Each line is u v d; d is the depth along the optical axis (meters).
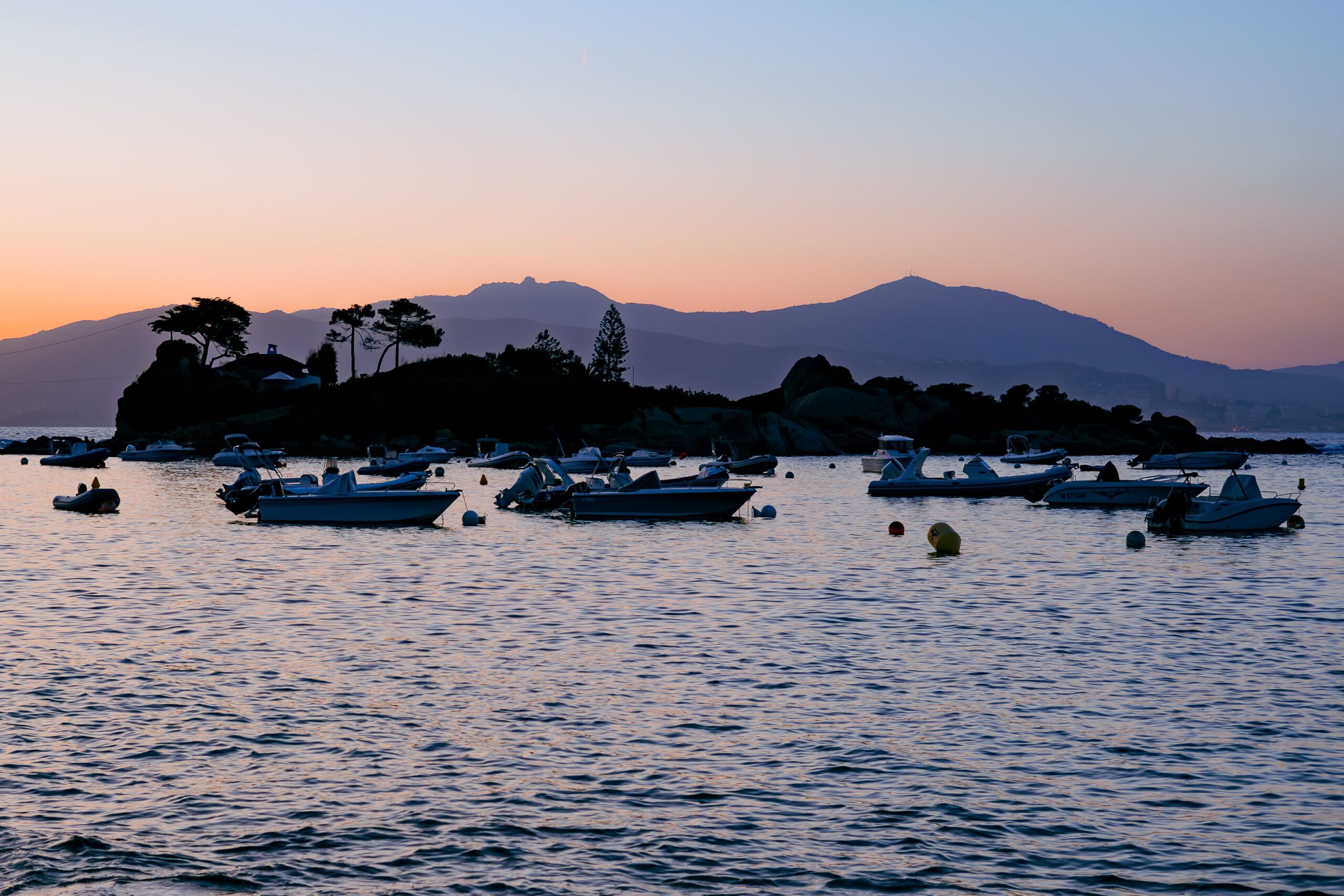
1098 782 13.44
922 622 23.47
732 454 126.75
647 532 42.66
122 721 15.67
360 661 19.45
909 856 11.41
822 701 16.89
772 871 11.06
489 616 24.08
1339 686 17.83
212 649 20.45
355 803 12.70
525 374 147.50
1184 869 11.12
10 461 115.88
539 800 12.82
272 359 165.38
